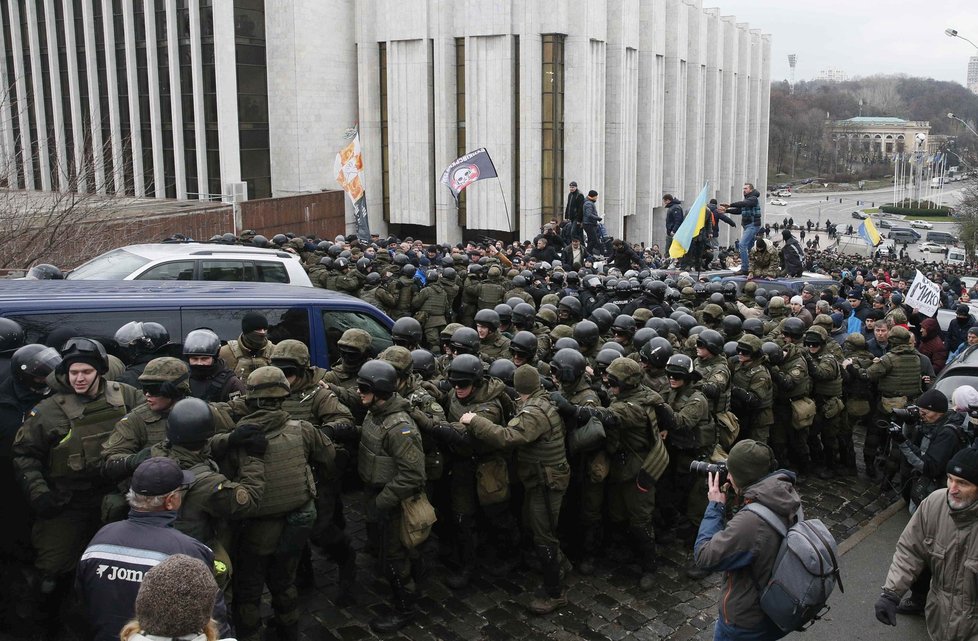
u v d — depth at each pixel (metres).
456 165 23.09
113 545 4.01
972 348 9.41
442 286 13.59
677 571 7.82
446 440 6.51
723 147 51.75
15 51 41.41
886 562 8.05
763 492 4.66
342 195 35.66
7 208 16.80
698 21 44.88
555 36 34.38
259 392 5.50
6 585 6.01
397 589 6.54
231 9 34.53
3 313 6.45
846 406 10.46
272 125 36.97
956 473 5.16
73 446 5.43
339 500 7.13
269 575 5.87
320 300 8.30
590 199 22.94
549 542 6.91
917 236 84.62
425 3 35.34
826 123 171.50
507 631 6.61
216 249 10.78
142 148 37.81
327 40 36.91
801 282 16.05
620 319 9.05
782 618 4.50
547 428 6.71
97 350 5.46
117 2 37.09
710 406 8.13
